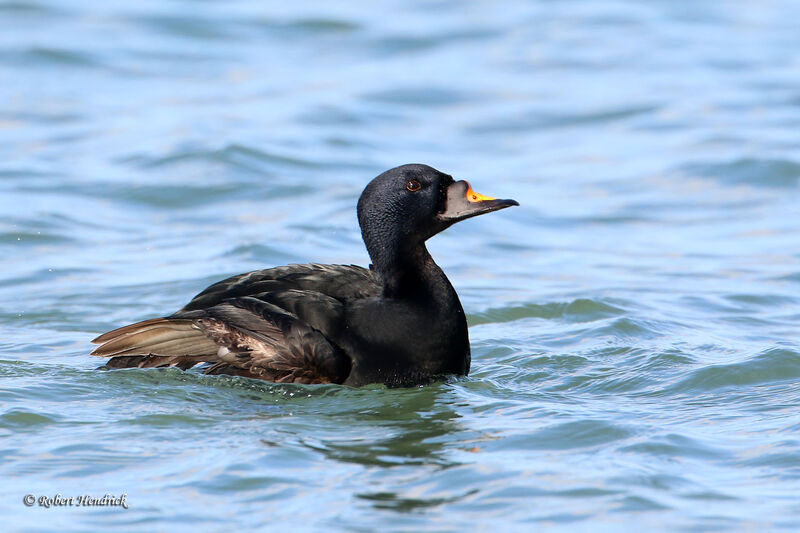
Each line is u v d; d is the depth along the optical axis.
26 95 23.16
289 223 16.48
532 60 26.50
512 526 7.05
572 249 15.82
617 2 31.11
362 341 9.80
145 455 8.20
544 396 9.80
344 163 19.69
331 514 7.21
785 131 21.03
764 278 14.23
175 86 24.20
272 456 8.17
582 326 12.23
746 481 7.68
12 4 28.88
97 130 21.08
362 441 8.52
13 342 11.48
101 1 29.83
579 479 7.72
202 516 7.20
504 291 13.80
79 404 9.34
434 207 10.05
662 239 16.23
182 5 29.86
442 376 10.03
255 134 20.80
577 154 20.58
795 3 31.23
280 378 9.74
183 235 16.05
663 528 7.00
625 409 9.34
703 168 19.34
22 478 7.79
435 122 22.56
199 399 9.51
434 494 7.52
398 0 31.30
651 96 23.81
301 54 26.84
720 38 28.09
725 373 10.25
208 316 9.78
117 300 13.14
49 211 16.67
